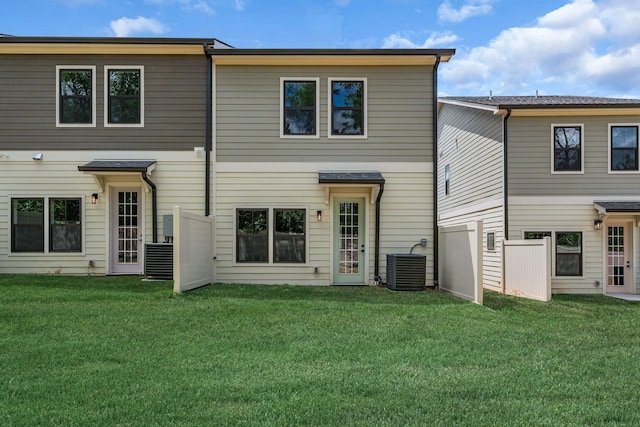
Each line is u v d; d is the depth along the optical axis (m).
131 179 10.37
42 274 10.12
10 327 5.59
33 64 10.23
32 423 3.04
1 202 10.17
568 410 3.38
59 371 4.09
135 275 10.23
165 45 10.17
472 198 14.24
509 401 3.54
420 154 10.30
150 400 3.44
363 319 6.46
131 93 10.34
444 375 4.14
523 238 11.77
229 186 10.29
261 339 5.30
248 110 10.31
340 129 10.38
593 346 5.34
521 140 11.91
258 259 10.25
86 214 10.27
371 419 3.16
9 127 10.20
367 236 10.30
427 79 10.35
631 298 10.81
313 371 4.19
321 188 10.33
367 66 10.37
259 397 3.54
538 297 10.03
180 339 5.24
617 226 12.18
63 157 10.23
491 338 5.57
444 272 9.98
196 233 9.09
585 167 11.88
